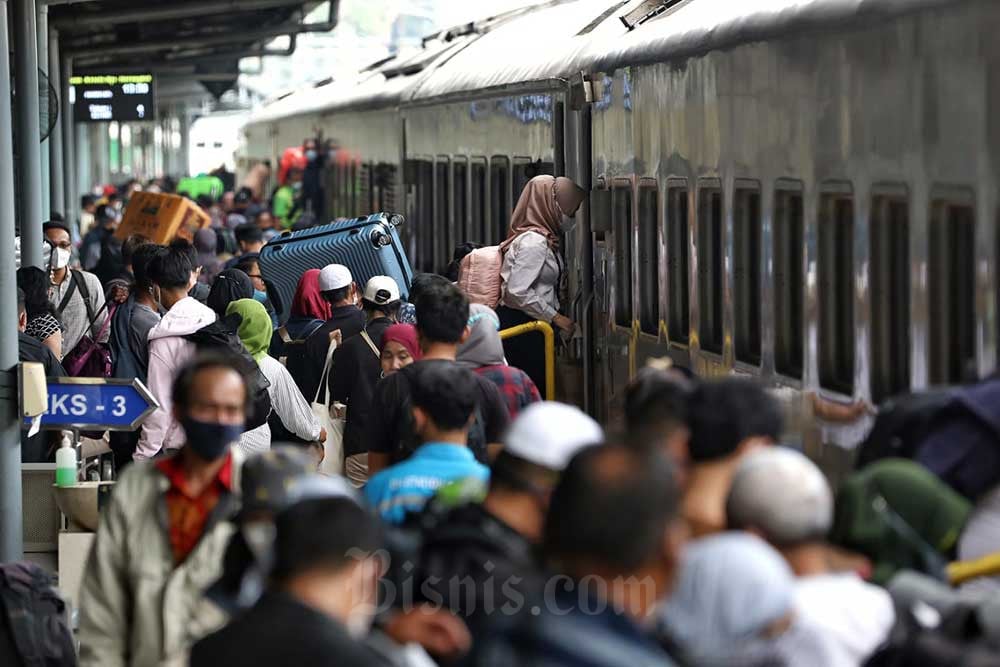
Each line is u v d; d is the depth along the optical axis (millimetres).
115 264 61219
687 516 15586
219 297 37125
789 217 24359
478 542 13750
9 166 24375
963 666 13148
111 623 16938
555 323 37844
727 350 27672
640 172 33312
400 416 22734
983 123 17891
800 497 13609
